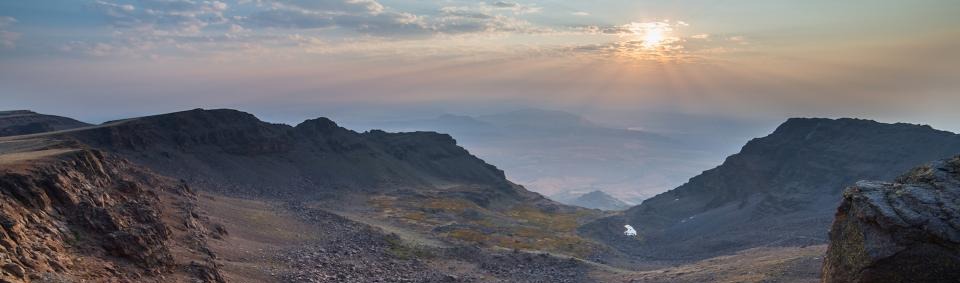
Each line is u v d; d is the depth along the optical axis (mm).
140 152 181250
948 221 40312
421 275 108062
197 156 199750
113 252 65375
